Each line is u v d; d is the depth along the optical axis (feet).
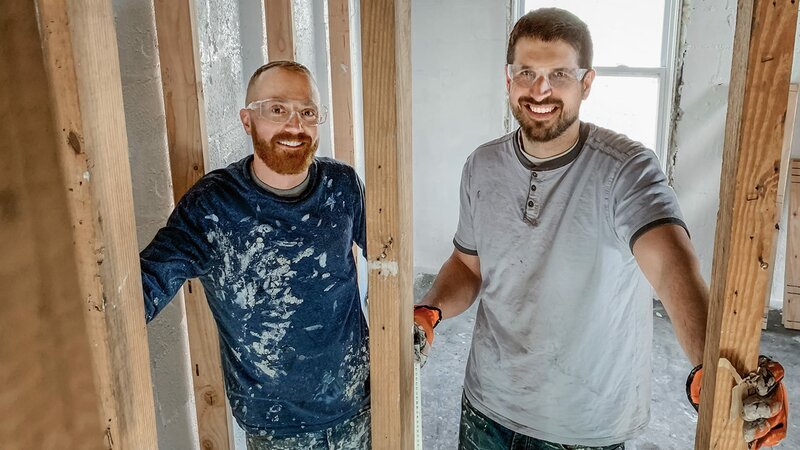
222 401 6.27
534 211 5.29
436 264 15.87
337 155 9.98
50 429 1.91
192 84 5.53
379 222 3.28
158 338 6.07
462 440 6.29
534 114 5.03
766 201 2.61
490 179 5.55
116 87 2.30
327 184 5.31
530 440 5.73
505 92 14.21
